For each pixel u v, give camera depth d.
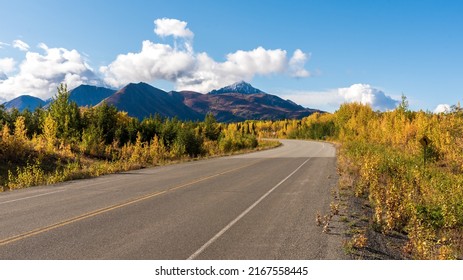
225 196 10.91
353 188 12.34
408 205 9.03
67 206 9.38
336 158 27.45
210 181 14.41
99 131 30.80
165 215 8.33
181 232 6.88
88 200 10.23
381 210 8.05
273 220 7.87
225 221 7.77
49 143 21.77
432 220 8.88
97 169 17.67
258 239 6.45
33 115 33.09
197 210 8.89
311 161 24.67
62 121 29.06
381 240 6.82
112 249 5.87
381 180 14.10
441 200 10.02
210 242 6.26
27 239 6.40
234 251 5.80
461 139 21.91
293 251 5.83
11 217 8.12
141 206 9.37
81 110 33.41
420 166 18.59
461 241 7.69
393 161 17.42
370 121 49.28
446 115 24.25
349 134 56.53
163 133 37.38
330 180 14.66
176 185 13.26
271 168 19.80
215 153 36.62
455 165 19.98
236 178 15.40
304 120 146.88
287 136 129.00
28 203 9.85
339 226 7.42
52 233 6.78
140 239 6.41
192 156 30.88
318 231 7.01
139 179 15.12
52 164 19.84
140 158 23.39
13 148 18.66
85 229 7.06
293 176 16.06
